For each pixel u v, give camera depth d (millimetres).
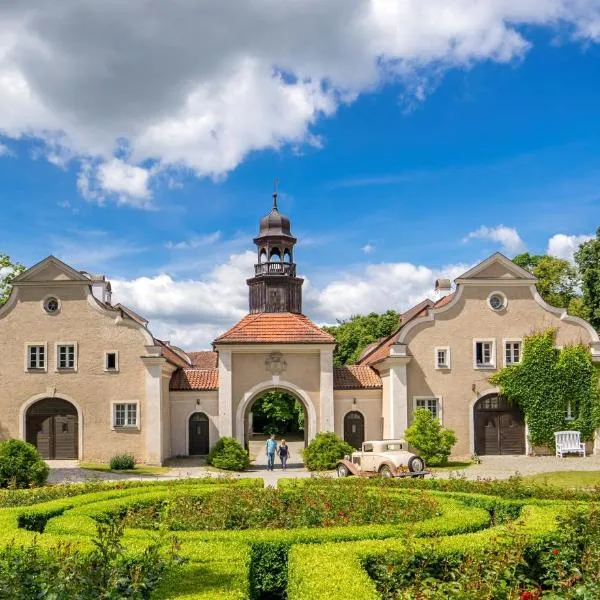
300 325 39531
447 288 47062
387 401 38531
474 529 13297
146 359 36969
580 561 10219
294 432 75188
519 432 38188
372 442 28031
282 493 17328
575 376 38125
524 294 38906
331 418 38031
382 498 16109
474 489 18672
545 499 17078
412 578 9922
